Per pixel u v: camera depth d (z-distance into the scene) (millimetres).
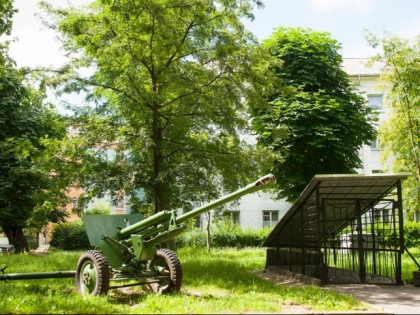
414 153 21188
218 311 7762
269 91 15031
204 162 14867
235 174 15031
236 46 14352
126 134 14875
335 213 13867
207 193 14406
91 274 9289
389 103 22531
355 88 24594
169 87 15242
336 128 21875
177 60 15078
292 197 22344
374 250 13516
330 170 22172
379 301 9352
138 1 13812
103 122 15367
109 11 14414
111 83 15508
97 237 9820
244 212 38719
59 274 9961
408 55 20422
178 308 7844
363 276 11992
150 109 15375
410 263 16875
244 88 14578
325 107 21609
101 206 35625
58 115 15641
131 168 14516
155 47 14664
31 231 36125
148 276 9648
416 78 20406
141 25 14094
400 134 21938
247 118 15938
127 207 36188
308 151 22016
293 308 8242
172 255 9844
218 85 14461
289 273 13750
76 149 14570
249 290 10500
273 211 39062
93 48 14695
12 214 26578
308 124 21672
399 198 12023
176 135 15898
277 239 15102
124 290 10414
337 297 9227
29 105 28703
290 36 23609
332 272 14008
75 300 8359
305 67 22734
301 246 13797
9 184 25953
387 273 13000
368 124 23156
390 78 20906
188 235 29719
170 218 9719
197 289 10758
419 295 10117
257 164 15070
